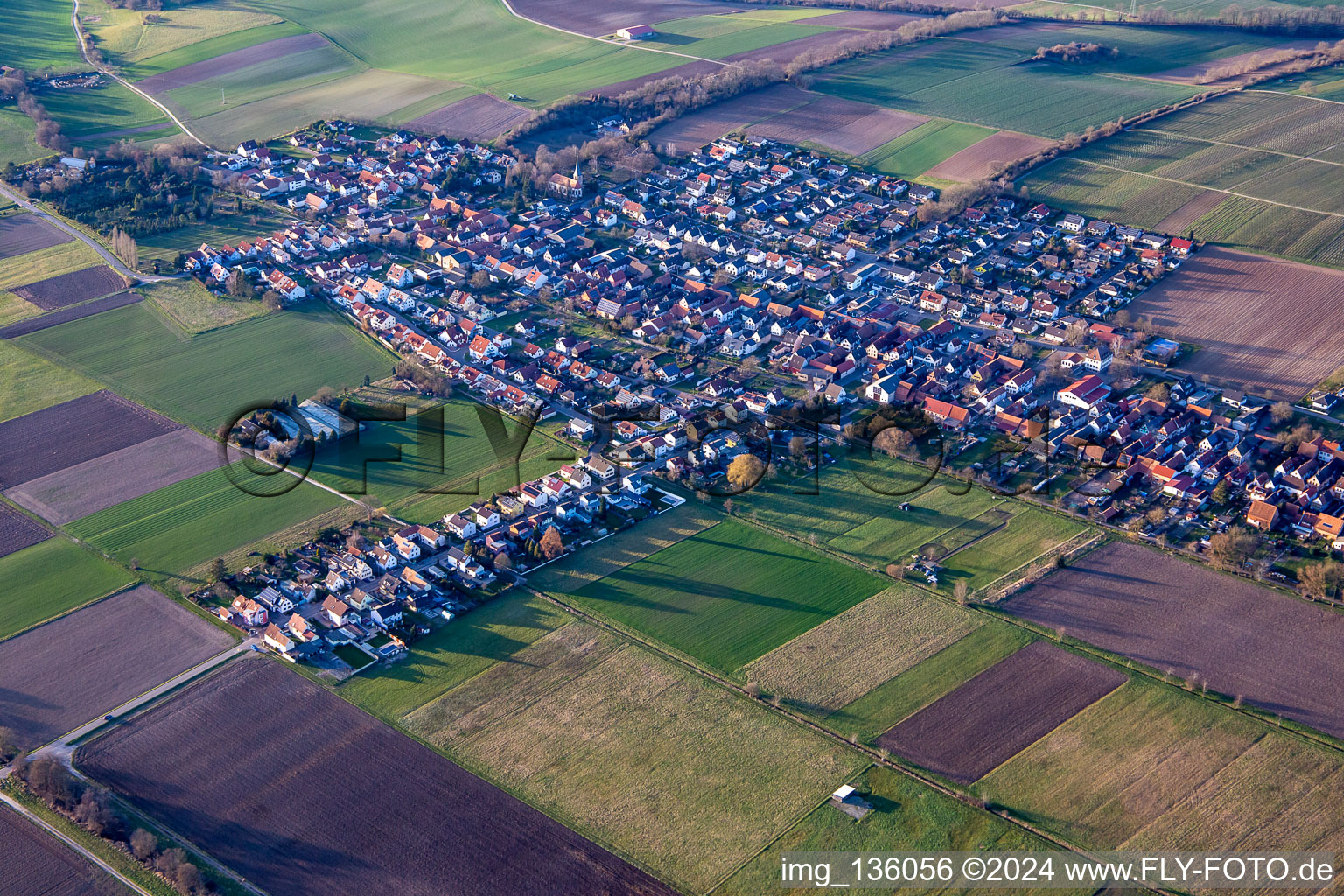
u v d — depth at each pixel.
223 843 171.50
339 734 190.62
